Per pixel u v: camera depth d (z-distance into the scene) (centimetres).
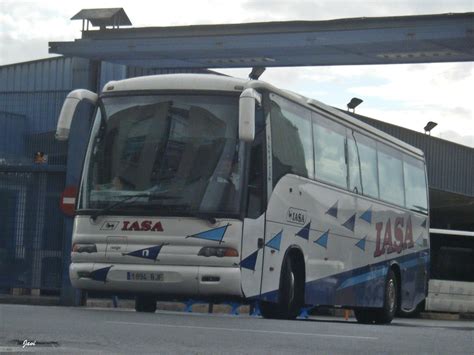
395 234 2469
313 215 1917
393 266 2459
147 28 3381
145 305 1936
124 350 889
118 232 1650
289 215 1795
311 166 1922
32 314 1396
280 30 3262
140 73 3791
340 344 1059
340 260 2073
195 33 3350
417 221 2669
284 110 1811
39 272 2941
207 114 1684
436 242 3994
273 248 1727
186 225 1622
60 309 1648
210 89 1705
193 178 1648
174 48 3350
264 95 1725
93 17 3447
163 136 1686
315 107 1973
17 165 2970
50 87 3484
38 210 2952
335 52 3316
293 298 1847
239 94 1694
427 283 2761
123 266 1639
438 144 4475
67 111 1762
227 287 1606
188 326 1240
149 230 1634
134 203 1653
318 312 3812
